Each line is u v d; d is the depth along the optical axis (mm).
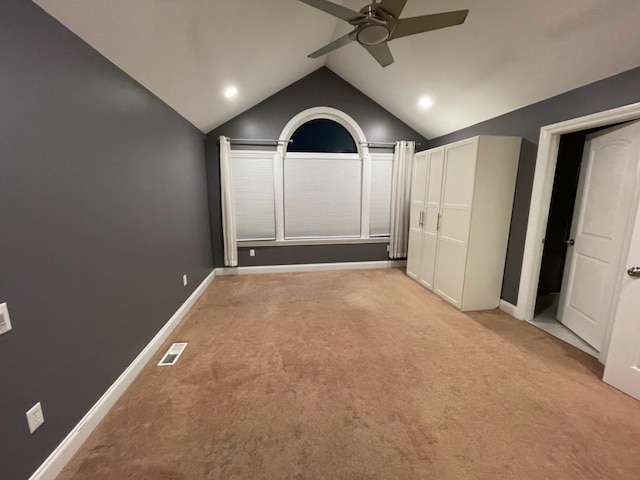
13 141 1180
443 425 1692
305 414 1771
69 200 1499
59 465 1392
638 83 1994
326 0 1504
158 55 2141
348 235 4945
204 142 4258
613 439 1586
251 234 4672
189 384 2043
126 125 2062
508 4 2105
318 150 4875
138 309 2207
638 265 1837
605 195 2408
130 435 1607
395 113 4637
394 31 1786
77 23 1492
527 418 1739
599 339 2430
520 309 3074
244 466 1433
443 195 3562
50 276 1371
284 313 3232
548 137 2693
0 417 1121
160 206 2641
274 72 3639
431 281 3889
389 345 2570
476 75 2936
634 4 1695
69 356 1486
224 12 2146
